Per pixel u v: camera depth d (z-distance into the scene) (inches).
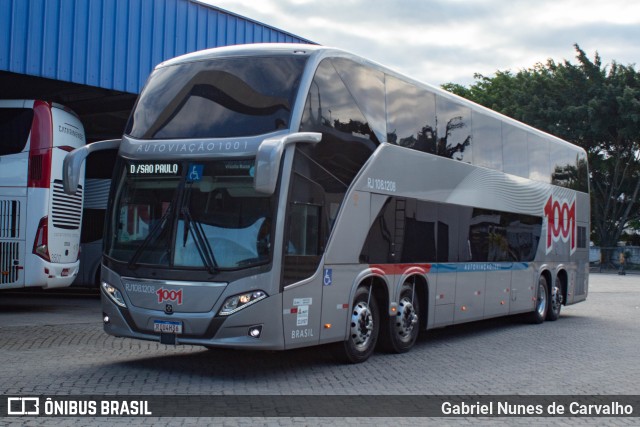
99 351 432.1
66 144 620.1
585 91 2121.1
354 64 426.6
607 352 513.3
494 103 2338.8
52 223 599.5
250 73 385.1
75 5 639.1
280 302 356.2
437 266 511.2
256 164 329.4
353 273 414.6
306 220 377.1
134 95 728.3
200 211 362.3
